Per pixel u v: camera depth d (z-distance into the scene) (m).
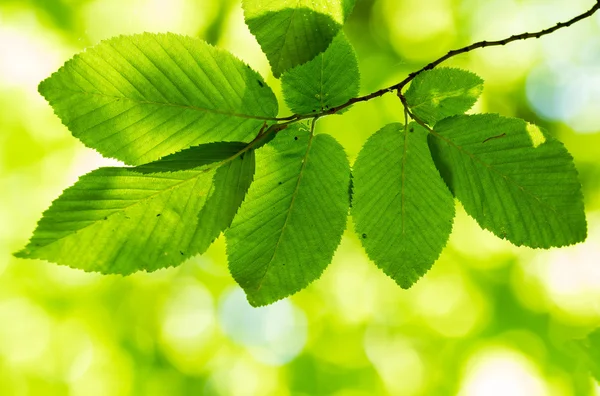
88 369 6.65
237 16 5.54
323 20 1.33
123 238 1.33
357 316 7.12
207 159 1.35
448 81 1.54
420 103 1.56
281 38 1.32
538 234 1.51
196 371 7.08
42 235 1.28
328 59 1.47
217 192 1.38
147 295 6.85
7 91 5.92
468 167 1.52
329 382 7.09
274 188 1.51
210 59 1.36
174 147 1.40
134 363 6.80
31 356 6.48
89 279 6.57
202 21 5.66
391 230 1.60
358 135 6.08
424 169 1.57
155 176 1.33
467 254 6.85
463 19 6.56
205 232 1.37
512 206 1.52
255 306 1.53
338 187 1.53
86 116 1.33
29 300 6.51
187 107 1.37
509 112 6.93
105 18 5.74
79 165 6.14
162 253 1.35
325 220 1.54
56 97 1.31
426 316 7.04
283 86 1.47
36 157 6.15
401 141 1.56
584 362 2.25
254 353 7.27
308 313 7.25
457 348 6.93
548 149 1.48
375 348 7.11
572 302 6.75
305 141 1.48
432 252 1.61
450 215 1.59
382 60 6.37
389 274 1.62
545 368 6.56
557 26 1.56
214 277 6.97
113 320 6.75
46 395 6.47
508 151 1.49
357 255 7.02
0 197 6.18
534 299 6.81
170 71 1.35
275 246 1.53
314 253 1.54
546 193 1.49
